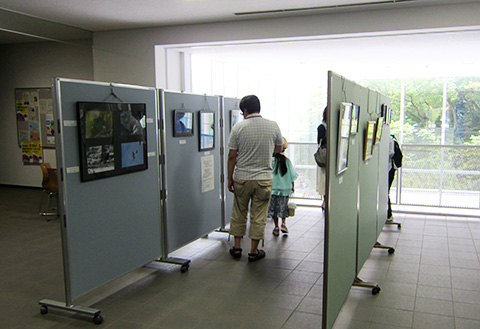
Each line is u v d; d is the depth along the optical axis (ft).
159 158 12.50
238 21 18.69
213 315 9.64
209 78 24.49
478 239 15.88
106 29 20.75
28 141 27.73
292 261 13.42
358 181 10.62
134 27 20.24
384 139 15.30
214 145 15.57
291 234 16.63
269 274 12.27
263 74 30.35
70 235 9.34
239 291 11.03
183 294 10.85
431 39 18.21
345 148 8.68
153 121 12.01
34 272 12.67
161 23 19.35
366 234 12.17
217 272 12.46
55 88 8.79
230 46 20.27
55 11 17.01
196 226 14.60
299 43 19.43
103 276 10.34
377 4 15.60
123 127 10.63
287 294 10.81
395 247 14.93
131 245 11.28
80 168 9.45
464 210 19.99
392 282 11.60
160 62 20.72
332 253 8.03
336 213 8.25
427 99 26.96
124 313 9.78
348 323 9.17
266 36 18.34
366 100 11.50
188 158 13.89
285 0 15.15
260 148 13.07
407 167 20.58
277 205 16.20
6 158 28.60
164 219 12.78
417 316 9.52
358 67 27.48
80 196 9.54
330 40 18.60
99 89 9.96
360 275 12.15
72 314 9.67
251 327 9.06
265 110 30.66
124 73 21.01
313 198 22.31
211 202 15.60
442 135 26.76
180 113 13.16
